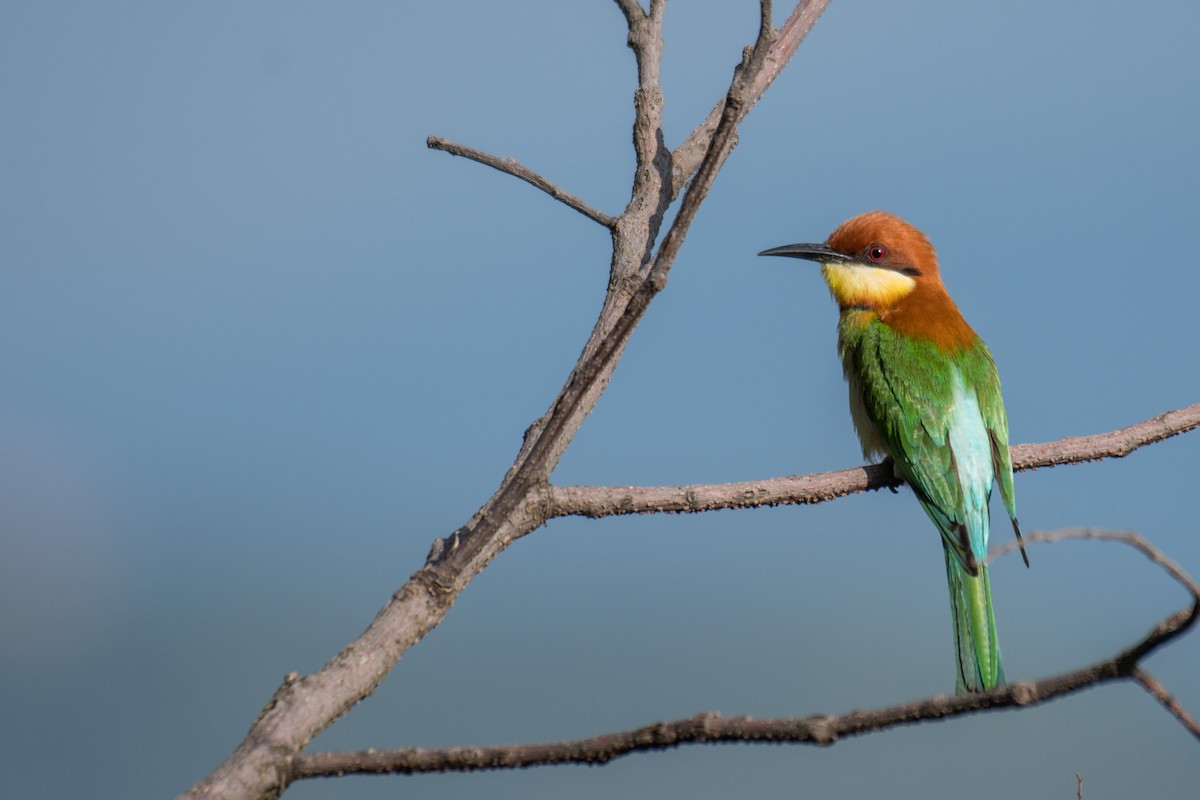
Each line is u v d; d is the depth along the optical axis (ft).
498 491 20.48
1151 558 12.47
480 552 20.18
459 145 24.09
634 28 25.43
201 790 14.85
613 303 22.59
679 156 24.52
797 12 25.73
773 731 13.37
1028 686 12.51
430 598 17.90
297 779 15.30
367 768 15.01
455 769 14.69
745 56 17.70
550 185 23.90
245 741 15.69
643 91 24.77
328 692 16.48
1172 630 11.99
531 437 21.42
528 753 14.43
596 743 14.12
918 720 12.94
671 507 23.31
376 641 17.34
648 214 23.76
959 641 35.35
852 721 13.20
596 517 22.18
